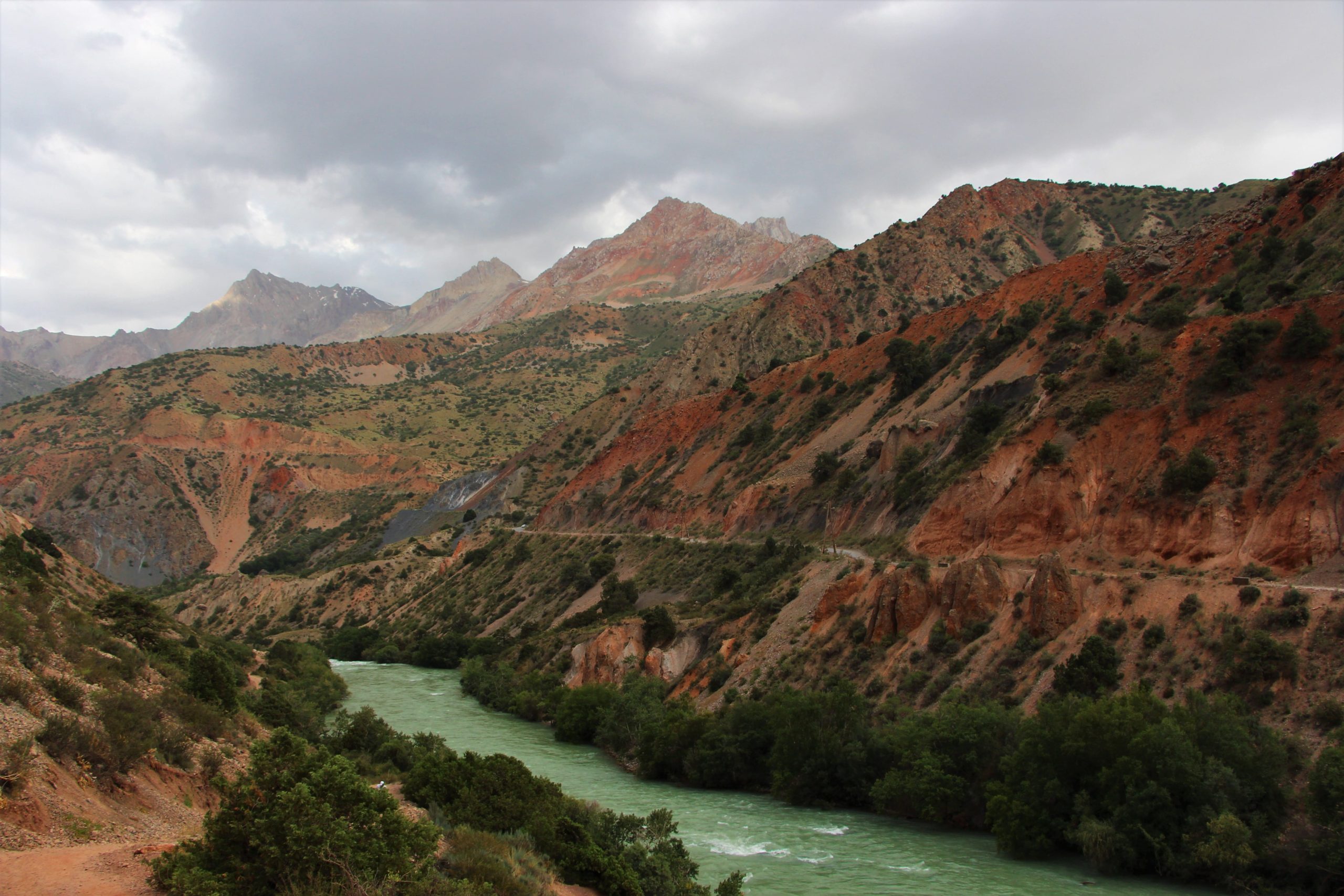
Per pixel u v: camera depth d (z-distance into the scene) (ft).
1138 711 132.05
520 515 544.62
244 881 60.29
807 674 200.85
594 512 458.50
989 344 305.53
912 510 245.45
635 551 378.94
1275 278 226.17
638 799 171.22
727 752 181.98
